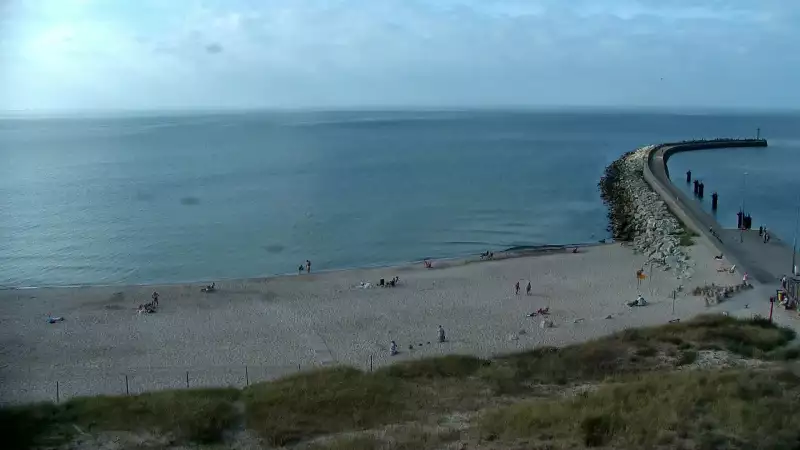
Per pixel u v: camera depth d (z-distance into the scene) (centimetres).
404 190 8581
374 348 3022
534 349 2853
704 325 2938
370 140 17900
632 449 1482
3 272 4816
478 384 2317
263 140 17950
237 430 1873
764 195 7969
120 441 1777
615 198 7581
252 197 7994
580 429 1616
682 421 1630
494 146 15762
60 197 8081
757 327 2889
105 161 12456
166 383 2586
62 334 3269
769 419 1625
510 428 1702
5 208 7294
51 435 1825
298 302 3838
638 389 1962
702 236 5009
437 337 3148
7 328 3369
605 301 3716
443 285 4200
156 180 9556
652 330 2917
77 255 5300
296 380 2398
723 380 2009
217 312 3641
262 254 5350
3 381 2628
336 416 1958
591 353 2581
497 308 3650
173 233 6056
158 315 3591
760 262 4306
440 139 18275
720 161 11800
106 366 2819
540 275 4391
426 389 2250
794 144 15662
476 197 8019
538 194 8250
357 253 5369
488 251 5147
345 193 8319
